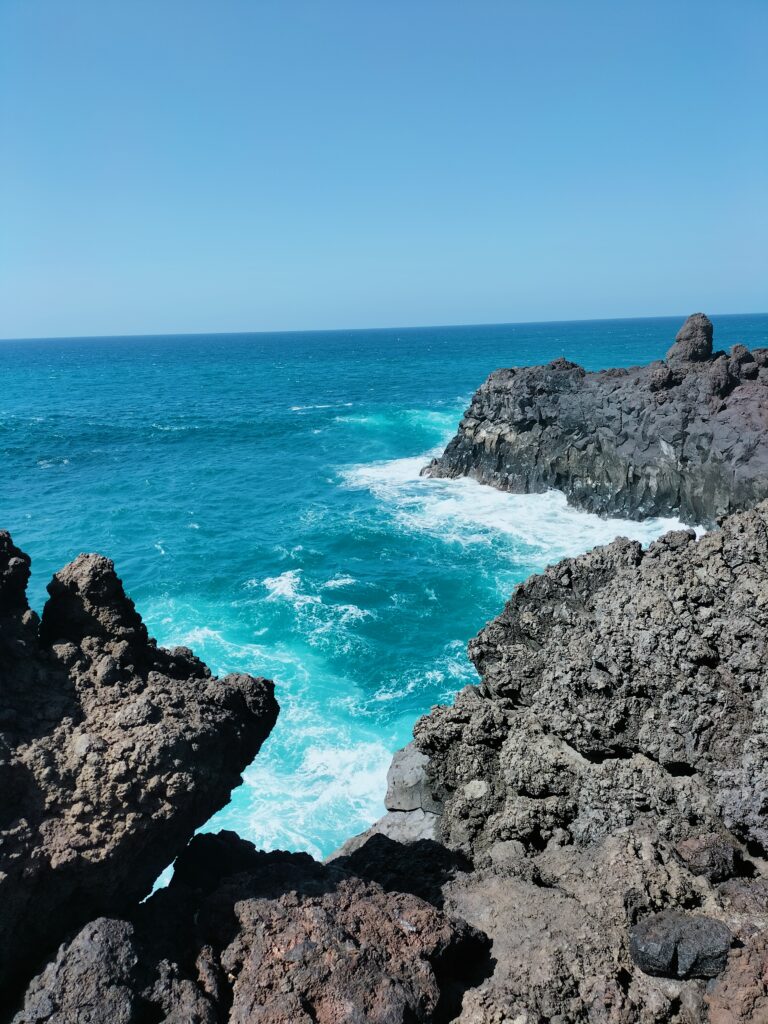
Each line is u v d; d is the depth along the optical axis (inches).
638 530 1668.3
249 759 411.5
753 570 465.4
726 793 413.7
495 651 589.0
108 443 3193.9
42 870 296.0
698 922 343.9
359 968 315.0
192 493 2274.9
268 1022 295.7
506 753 507.5
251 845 439.2
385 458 2689.5
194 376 6899.6
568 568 581.6
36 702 343.0
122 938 305.9
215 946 334.6
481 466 2148.1
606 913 366.6
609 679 470.3
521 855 460.1
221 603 1385.3
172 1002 302.0
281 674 1100.5
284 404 4456.2
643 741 455.2
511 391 2105.1
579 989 333.1
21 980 303.3
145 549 1723.7
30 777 312.7
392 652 1178.6
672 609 471.2
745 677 438.9
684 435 1676.9
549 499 1923.0
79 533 1866.4
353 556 1635.1
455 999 332.5
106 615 382.0
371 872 470.6
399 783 584.4
